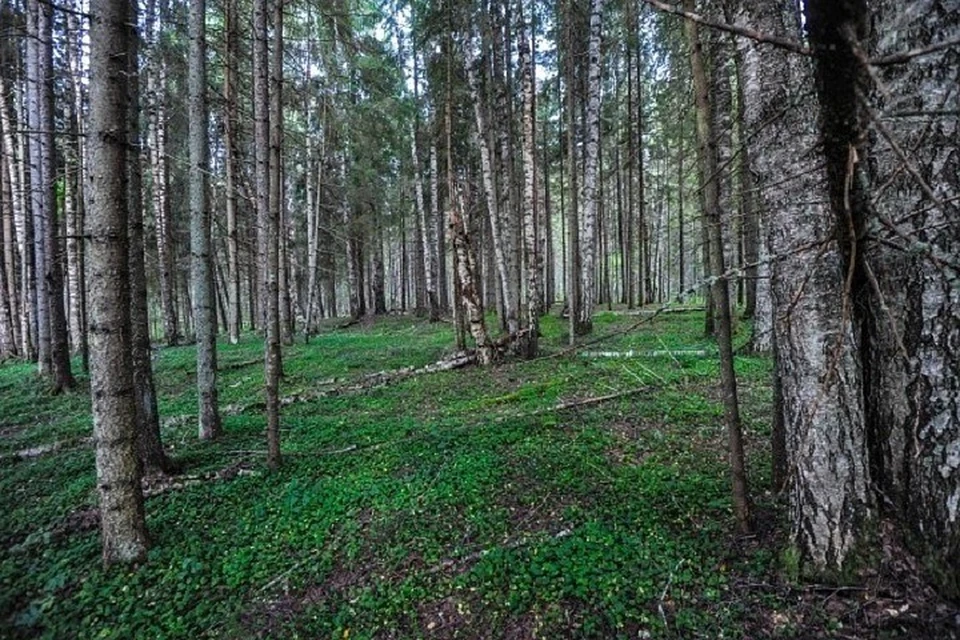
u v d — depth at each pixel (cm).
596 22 1293
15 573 421
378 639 334
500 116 1564
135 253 609
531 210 1218
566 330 1543
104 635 347
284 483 575
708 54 596
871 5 283
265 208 636
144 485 587
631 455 575
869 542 311
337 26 1150
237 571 411
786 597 320
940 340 287
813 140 308
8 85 1424
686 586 345
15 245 1819
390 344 1622
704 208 396
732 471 383
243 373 1307
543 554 394
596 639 316
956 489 286
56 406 1015
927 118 268
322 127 1770
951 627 273
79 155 1243
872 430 323
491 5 1403
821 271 308
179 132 1573
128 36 411
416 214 2591
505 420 730
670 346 1189
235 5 1009
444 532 444
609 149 2433
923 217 282
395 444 672
